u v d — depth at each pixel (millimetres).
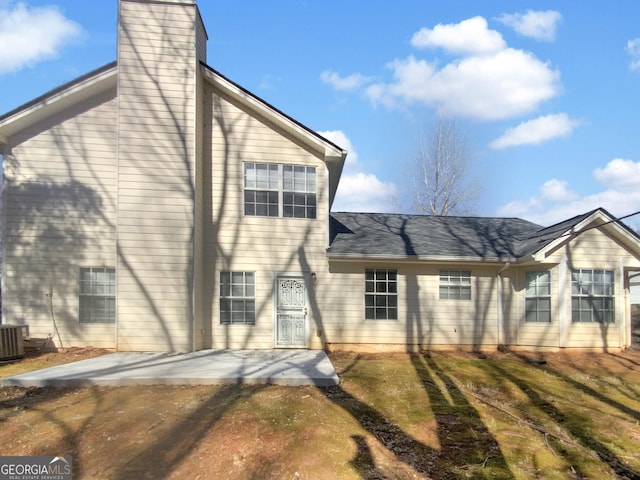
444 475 4879
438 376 9141
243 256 11766
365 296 12070
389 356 11398
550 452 5578
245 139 11961
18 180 11195
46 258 11164
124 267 10711
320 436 5602
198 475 4746
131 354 10273
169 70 11141
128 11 11133
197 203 11180
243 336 11602
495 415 6816
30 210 11188
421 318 12195
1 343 9680
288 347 11703
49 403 6695
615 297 12031
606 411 7258
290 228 11961
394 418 6461
